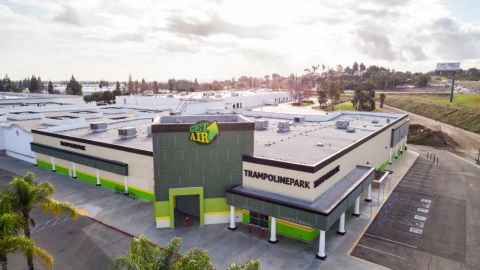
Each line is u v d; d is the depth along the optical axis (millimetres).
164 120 39094
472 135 95250
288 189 32719
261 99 121812
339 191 34719
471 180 53719
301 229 32500
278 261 28969
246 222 36156
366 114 76500
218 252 30453
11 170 56438
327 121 67750
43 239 33156
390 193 46781
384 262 28922
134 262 16734
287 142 45875
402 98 158500
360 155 45531
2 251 20516
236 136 34875
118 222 36719
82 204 41594
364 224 36438
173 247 18484
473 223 36969
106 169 45281
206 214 36062
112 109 84938
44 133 55406
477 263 28875
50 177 52344
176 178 35062
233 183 35844
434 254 30312
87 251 31016
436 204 42688
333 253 30328
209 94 110062
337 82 182250
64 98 123000
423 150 79500
